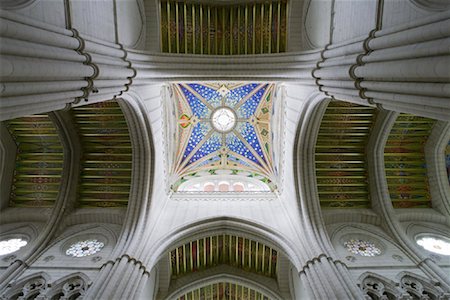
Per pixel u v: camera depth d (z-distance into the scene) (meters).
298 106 13.31
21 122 13.01
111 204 13.94
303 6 13.05
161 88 15.15
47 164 14.13
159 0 13.19
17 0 5.61
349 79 8.01
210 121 19.47
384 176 13.90
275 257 14.02
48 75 5.88
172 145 17.58
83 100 7.67
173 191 16.11
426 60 5.36
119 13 10.43
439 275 10.23
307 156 13.44
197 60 12.17
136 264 10.61
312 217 12.45
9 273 10.45
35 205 13.98
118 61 9.22
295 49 13.17
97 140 13.88
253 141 18.97
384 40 6.76
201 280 14.08
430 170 13.98
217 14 13.76
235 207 14.49
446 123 13.04
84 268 10.84
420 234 12.78
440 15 5.42
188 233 12.82
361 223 13.58
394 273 10.64
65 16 7.20
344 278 9.95
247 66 12.05
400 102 6.59
